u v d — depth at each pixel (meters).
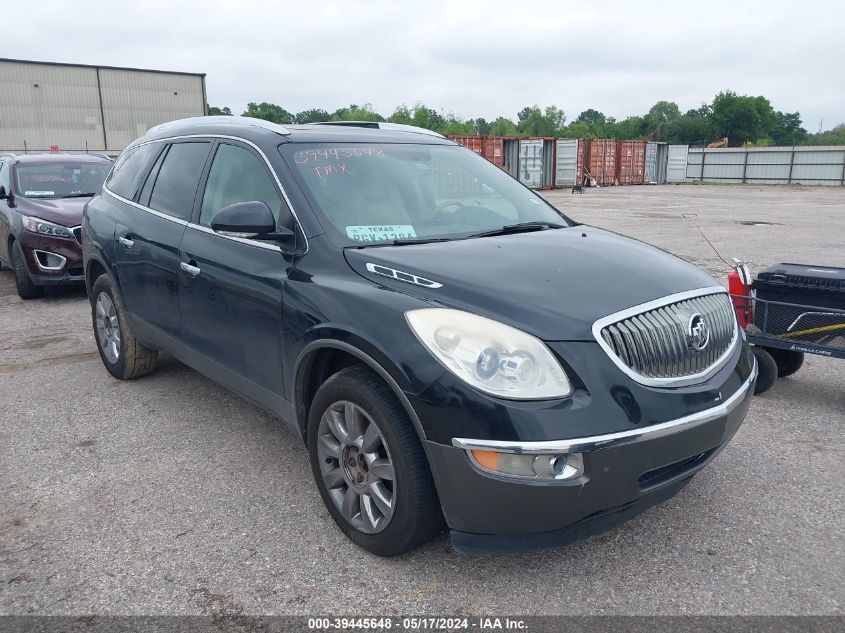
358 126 4.40
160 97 40.50
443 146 4.39
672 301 2.88
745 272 4.83
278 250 3.42
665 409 2.63
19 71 36.25
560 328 2.60
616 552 3.04
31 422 4.56
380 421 2.78
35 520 3.35
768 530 3.19
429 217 3.65
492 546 2.63
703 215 19.23
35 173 9.16
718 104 94.50
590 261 3.12
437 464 2.60
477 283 2.81
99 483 3.71
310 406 3.31
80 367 5.72
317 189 3.50
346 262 3.14
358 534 3.02
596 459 2.48
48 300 8.49
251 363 3.60
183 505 3.47
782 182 46.03
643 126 102.31
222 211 3.27
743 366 3.12
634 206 22.81
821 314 4.52
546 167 34.78
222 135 4.13
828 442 4.14
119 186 5.18
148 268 4.42
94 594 2.79
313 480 3.72
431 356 2.61
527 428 2.45
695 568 2.91
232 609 2.69
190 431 4.38
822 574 2.86
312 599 2.74
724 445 2.97
